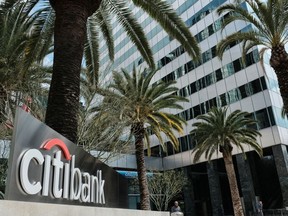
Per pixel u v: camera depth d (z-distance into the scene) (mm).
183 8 41688
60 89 5707
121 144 14289
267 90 29172
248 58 31688
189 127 36438
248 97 30734
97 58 12484
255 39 14867
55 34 6371
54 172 3242
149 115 19156
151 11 10523
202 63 36844
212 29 36500
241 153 30500
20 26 10117
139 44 12008
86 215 3537
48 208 2721
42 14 10742
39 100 11070
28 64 10422
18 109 2721
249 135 24906
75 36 6227
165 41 43250
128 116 16484
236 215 23297
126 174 34562
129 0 11211
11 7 9227
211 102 34406
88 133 11828
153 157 38750
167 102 19828
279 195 31047
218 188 31859
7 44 9820
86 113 11930
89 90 12430
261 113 29234
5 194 2398
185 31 10695
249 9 30172
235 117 24766
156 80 42906
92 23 12203
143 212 6168
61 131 5391
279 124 28203
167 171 35156
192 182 36625
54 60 6078
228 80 33188
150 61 12461
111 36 12641
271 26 13469
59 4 6562
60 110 5543
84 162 4254
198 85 36594
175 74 40219
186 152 36344
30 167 2803
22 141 2727
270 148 28922
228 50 34094
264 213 27953
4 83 9766
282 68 13016
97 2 7133
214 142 24766
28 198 2717
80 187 3957
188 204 34562
